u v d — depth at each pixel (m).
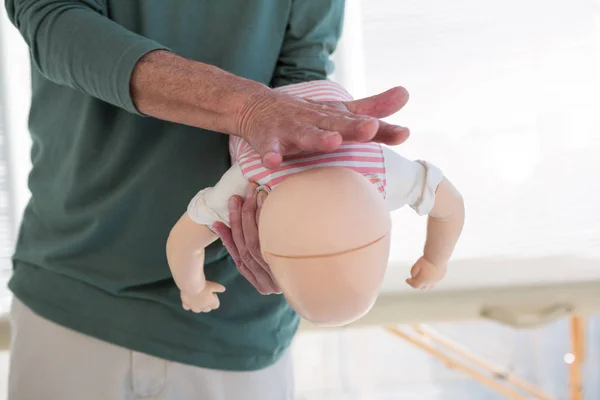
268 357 0.93
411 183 0.70
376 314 1.56
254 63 0.83
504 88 1.48
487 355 1.91
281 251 0.54
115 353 0.85
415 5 1.46
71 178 0.83
